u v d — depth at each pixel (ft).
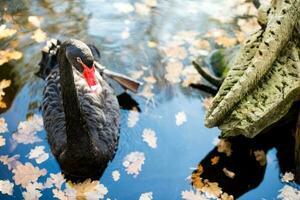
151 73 10.23
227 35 11.12
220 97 8.69
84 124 8.29
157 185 8.50
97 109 8.82
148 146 9.01
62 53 8.04
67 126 8.30
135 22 11.28
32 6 11.38
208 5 11.88
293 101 8.49
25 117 9.28
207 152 9.02
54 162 8.72
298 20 8.20
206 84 10.09
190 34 11.10
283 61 8.41
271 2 8.59
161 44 10.82
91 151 8.38
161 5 11.78
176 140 9.14
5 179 8.40
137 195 8.36
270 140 9.23
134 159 8.81
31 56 10.34
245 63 8.67
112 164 8.75
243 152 9.06
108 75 9.61
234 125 8.61
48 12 11.30
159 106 9.67
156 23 11.30
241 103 8.57
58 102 8.95
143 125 9.32
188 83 10.09
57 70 9.31
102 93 9.08
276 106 8.30
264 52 8.25
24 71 10.02
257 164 8.93
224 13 11.69
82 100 8.84
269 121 8.52
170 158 8.88
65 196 8.29
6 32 10.70
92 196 8.31
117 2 11.71
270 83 8.45
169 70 10.28
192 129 9.32
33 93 9.67
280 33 8.18
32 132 9.07
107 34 10.94
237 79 8.62
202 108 9.68
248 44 8.77
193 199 8.38
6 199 8.18
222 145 9.12
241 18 11.58
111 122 8.91
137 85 9.61
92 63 7.76
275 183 8.71
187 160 8.88
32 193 8.24
